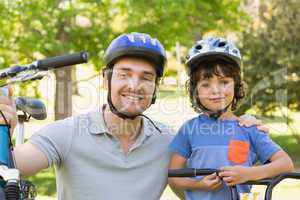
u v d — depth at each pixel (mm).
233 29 10359
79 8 8609
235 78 3367
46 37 8641
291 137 12164
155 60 3031
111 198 3012
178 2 8758
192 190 3219
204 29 9719
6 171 2359
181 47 10203
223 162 3221
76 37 8914
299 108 11891
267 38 11984
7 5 8688
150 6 8750
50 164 2973
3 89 2525
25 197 2547
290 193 8570
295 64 11789
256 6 12461
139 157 3088
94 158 3016
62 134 2998
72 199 3041
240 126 3295
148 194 3090
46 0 8641
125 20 8977
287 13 12188
